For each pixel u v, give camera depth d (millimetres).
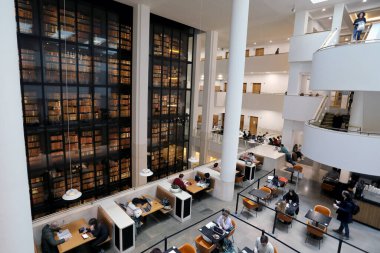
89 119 10586
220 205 8586
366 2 10750
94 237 5664
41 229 5648
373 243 6797
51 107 9375
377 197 8047
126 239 5984
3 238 3467
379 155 6605
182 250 5488
